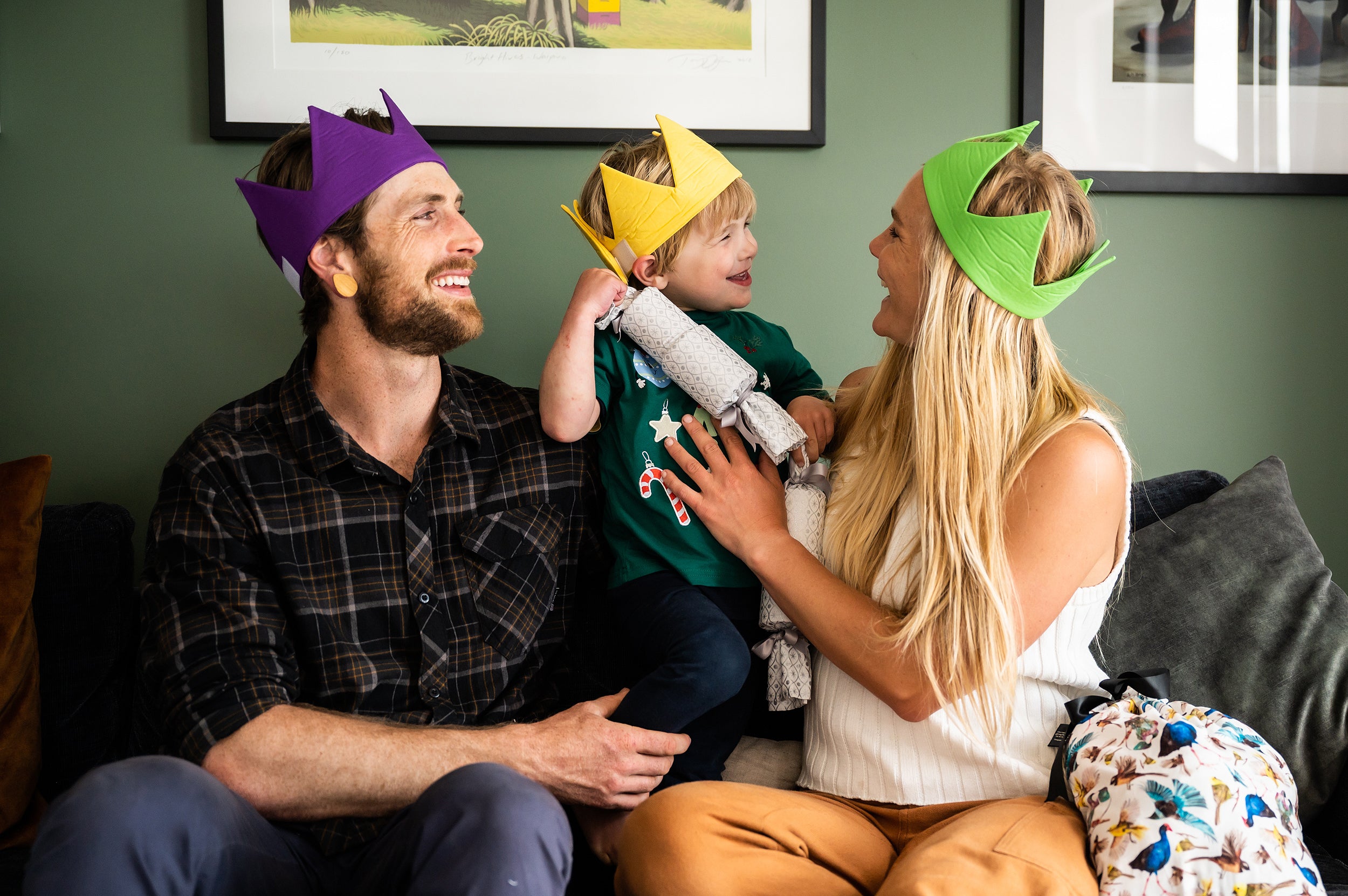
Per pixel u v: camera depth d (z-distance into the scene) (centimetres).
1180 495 158
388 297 127
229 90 165
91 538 149
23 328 167
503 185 172
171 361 170
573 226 174
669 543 138
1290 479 179
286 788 111
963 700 117
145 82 167
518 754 117
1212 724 107
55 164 166
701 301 151
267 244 135
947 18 173
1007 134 128
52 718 145
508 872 90
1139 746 104
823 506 136
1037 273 122
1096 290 177
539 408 145
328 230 127
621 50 169
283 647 121
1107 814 101
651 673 133
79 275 168
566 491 141
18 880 125
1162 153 172
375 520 131
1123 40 171
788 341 158
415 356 131
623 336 145
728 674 127
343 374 133
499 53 168
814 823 110
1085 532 115
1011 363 122
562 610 141
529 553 135
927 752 120
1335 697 131
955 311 122
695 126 170
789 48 170
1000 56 173
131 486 170
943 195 123
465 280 133
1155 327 177
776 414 135
